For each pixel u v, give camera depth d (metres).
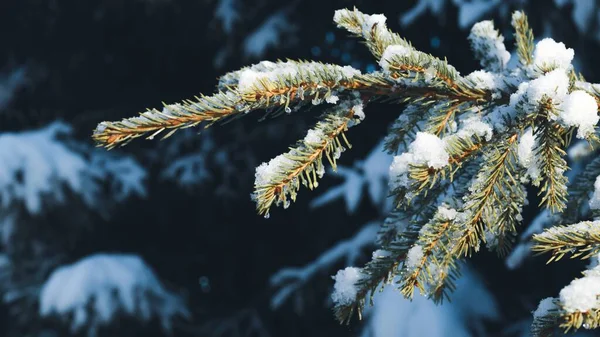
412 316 4.22
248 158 6.43
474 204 1.01
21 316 5.96
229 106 1.01
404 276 1.01
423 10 4.62
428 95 1.12
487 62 1.31
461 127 1.13
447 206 1.04
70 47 6.80
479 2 4.33
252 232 6.86
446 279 1.10
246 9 5.91
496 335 4.66
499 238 1.12
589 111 0.98
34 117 7.21
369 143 5.79
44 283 6.04
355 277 1.05
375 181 4.54
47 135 6.06
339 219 5.95
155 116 0.99
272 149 6.45
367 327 4.28
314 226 6.43
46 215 5.86
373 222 5.06
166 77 7.00
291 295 5.59
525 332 4.62
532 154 1.05
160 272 6.93
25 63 7.11
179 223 6.91
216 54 6.52
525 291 5.12
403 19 4.66
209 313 6.80
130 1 6.16
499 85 1.13
